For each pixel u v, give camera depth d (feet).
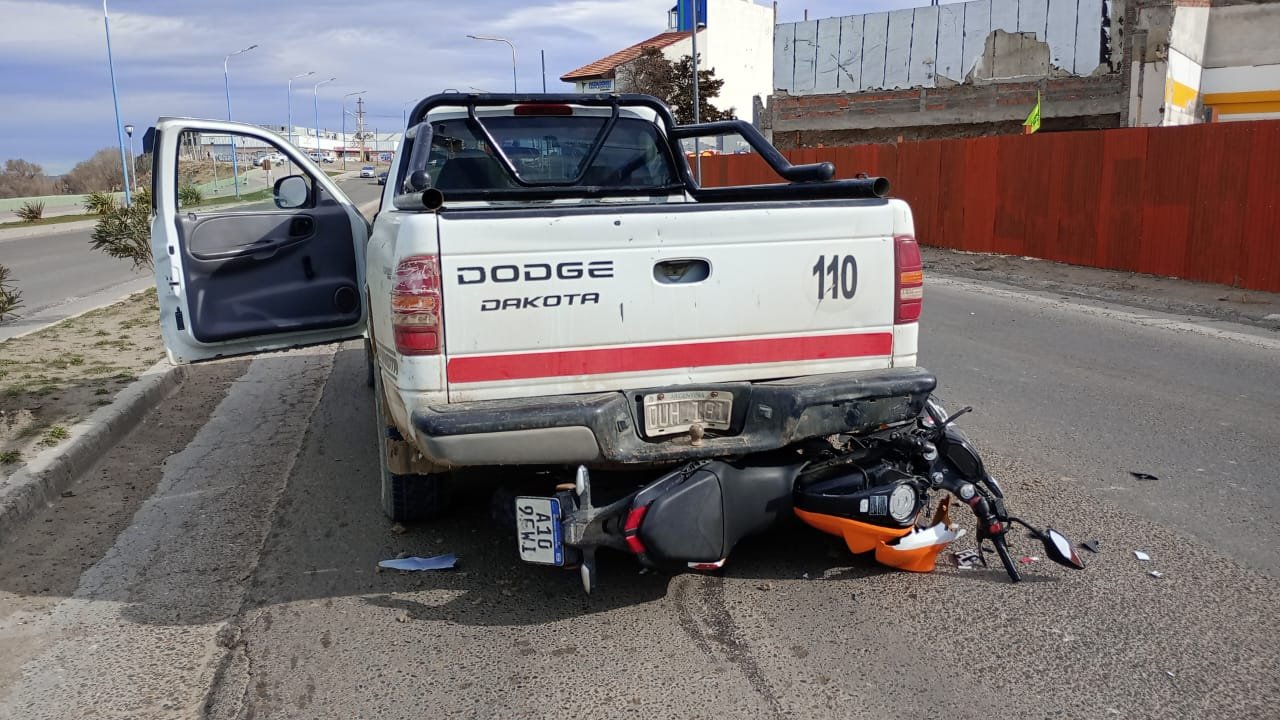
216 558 15.33
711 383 13.05
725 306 12.93
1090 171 47.75
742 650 11.75
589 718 10.37
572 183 18.86
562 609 13.05
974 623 12.26
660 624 12.50
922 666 11.25
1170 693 10.54
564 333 12.42
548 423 11.89
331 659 11.87
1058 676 10.94
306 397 26.40
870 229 13.41
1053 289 43.91
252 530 16.51
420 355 12.07
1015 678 10.93
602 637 12.21
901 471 13.34
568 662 11.59
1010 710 10.30
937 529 13.67
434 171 17.94
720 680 11.05
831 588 13.42
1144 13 73.10
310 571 14.60
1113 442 19.81
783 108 107.04
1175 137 42.52
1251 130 38.99
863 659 11.44
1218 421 21.30
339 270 20.21
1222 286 40.83
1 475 18.21
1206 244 41.52
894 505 12.93
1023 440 20.07
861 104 101.65
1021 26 91.20
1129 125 74.84
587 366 12.57
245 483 19.08
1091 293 42.04
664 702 10.62
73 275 61.67
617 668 11.41
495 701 10.75
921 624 12.28
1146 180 44.29
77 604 13.76
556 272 12.30
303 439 22.13
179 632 12.82
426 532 15.97
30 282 58.03
